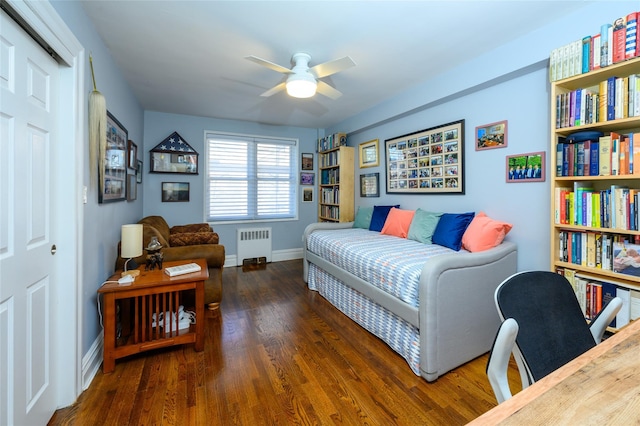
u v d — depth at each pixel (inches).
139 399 61.3
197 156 168.9
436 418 56.7
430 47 89.7
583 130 70.9
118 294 71.6
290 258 197.6
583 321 38.4
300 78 87.7
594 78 68.6
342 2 68.2
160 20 74.6
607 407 21.1
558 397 22.3
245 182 183.9
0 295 42.3
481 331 76.5
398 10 71.2
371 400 61.7
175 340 78.2
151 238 98.0
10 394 44.4
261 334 91.5
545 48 78.1
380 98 137.3
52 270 56.7
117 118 98.7
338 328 96.2
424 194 127.0
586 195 67.7
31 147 49.6
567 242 72.4
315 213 205.2
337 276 109.1
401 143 138.6
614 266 64.0
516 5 69.7
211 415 56.9
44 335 53.9
